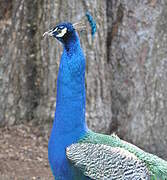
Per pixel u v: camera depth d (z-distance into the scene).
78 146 6.66
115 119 11.80
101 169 6.49
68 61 6.69
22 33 11.66
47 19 11.25
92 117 11.21
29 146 11.10
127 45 11.66
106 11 11.87
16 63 11.69
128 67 11.68
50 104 11.41
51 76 11.34
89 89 11.17
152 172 6.51
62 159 6.75
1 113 11.66
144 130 11.64
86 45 11.04
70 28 6.69
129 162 6.49
